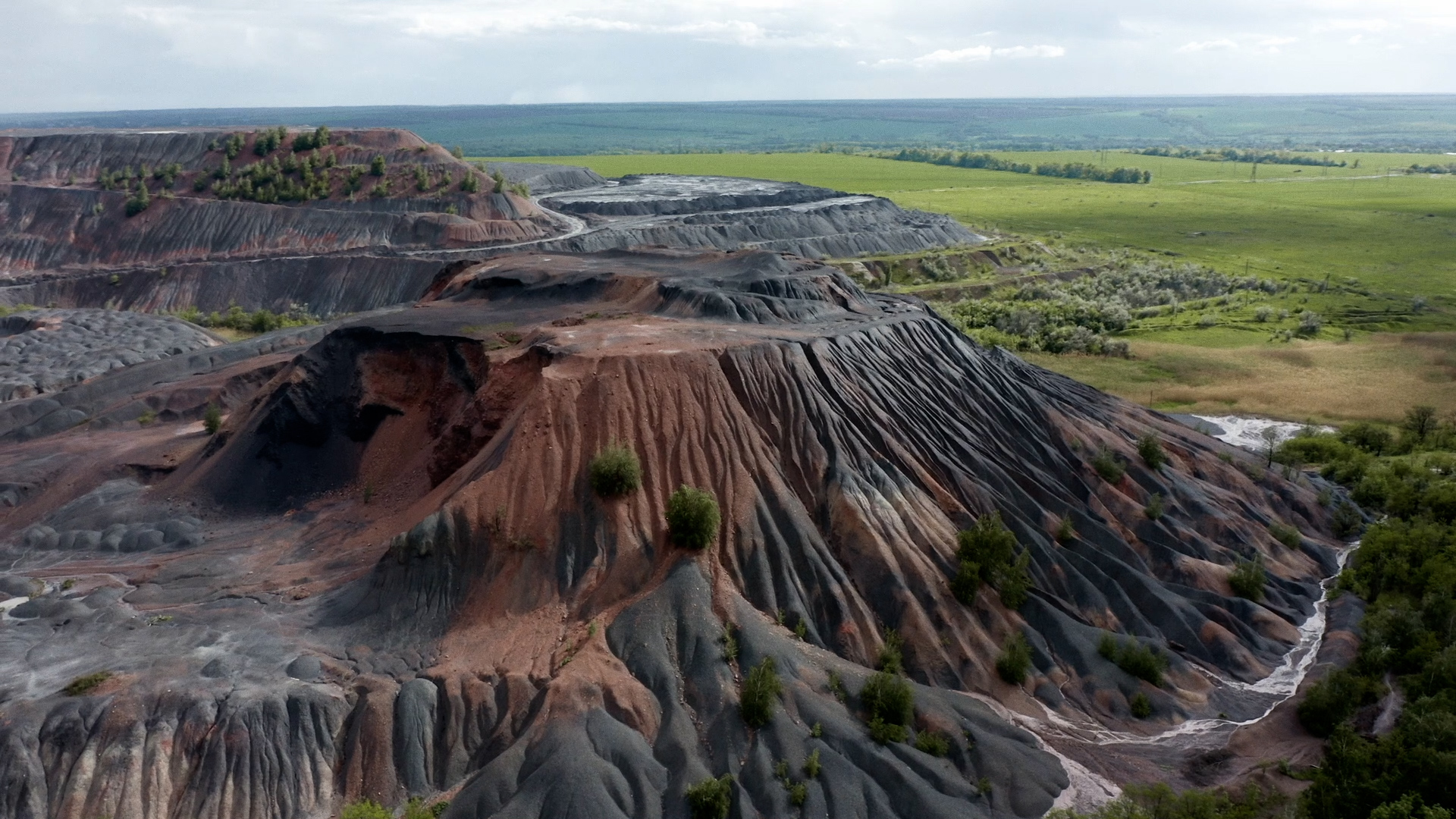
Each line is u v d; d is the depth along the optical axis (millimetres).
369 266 124688
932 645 40594
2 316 102688
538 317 59438
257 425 55656
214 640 38438
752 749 33812
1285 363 96250
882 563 42906
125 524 51906
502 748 33938
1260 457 68250
